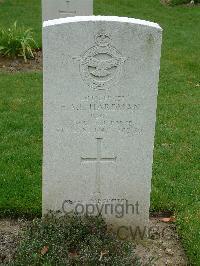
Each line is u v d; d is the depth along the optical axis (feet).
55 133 6.32
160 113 10.72
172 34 16.92
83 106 6.20
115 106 6.23
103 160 6.54
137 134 6.39
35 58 13.76
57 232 6.32
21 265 5.88
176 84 12.44
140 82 6.11
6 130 9.62
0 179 8.00
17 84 11.94
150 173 6.61
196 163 8.80
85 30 5.83
